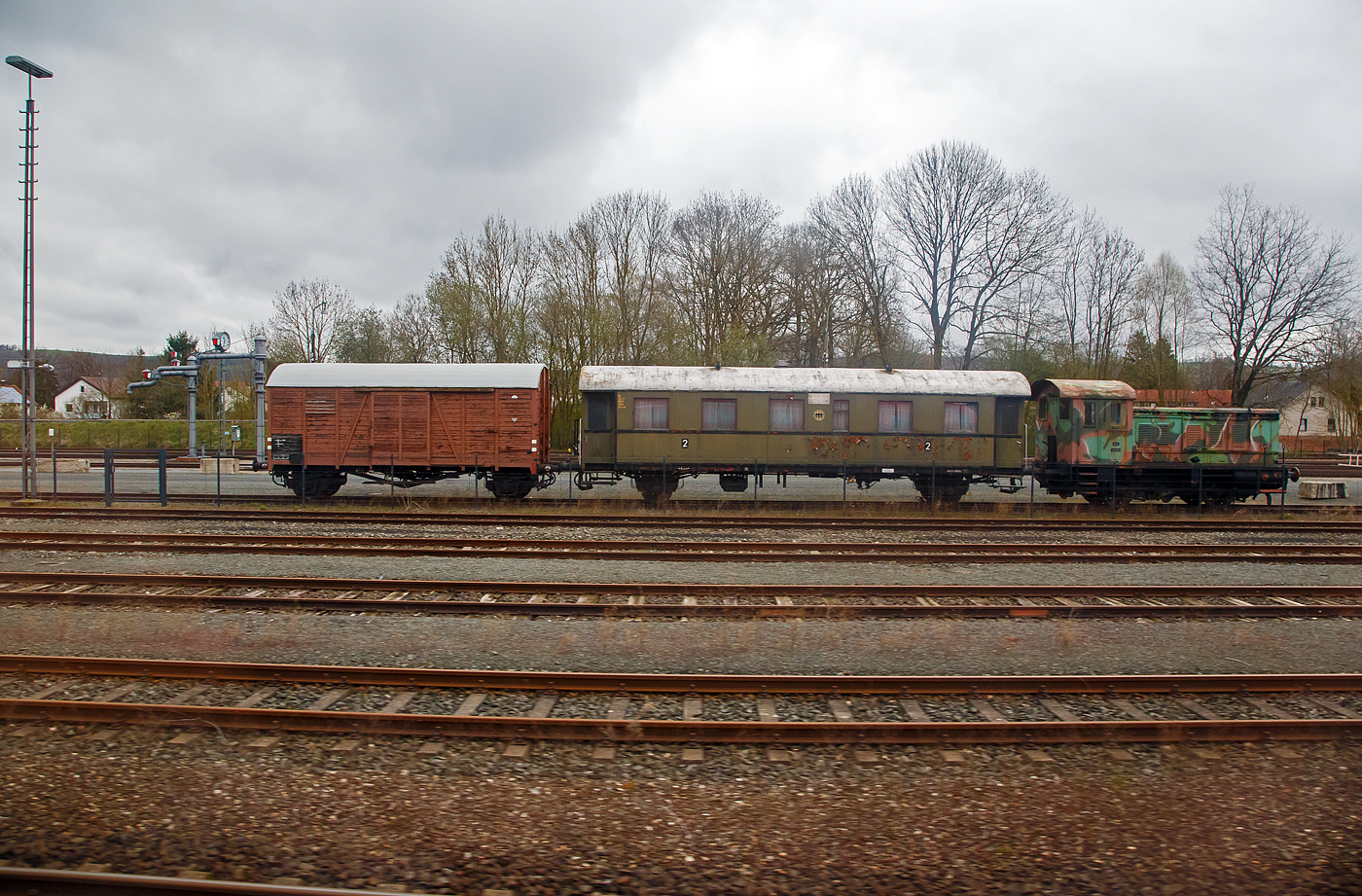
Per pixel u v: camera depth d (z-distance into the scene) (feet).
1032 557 43.78
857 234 135.54
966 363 132.46
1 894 12.94
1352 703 22.67
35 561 40.27
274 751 18.54
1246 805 16.80
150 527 52.03
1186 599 35.19
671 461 70.54
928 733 19.30
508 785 17.02
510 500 70.64
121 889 12.95
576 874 13.78
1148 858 14.73
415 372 69.15
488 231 141.28
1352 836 15.66
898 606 31.58
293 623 29.60
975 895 13.50
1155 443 73.41
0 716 19.85
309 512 58.39
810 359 152.56
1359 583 39.88
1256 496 74.49
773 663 25.86
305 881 13.48
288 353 174.40
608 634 28.43
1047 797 16.96
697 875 13.85
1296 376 146.00
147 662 23.11
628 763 18.13
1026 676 22.88
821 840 15.05
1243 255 143.02
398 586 34.47
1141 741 19.62
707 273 149.28
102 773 17.35
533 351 137.80
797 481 93.15
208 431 149.69
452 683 22.70
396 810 15.88
